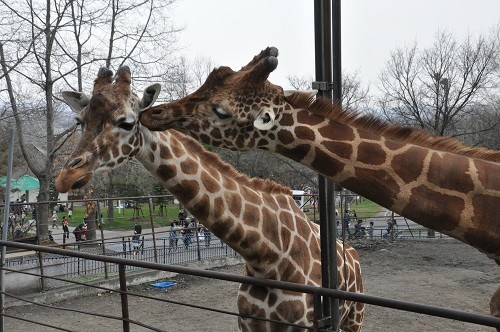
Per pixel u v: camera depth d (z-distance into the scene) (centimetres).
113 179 2661
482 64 2219
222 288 1049
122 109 352
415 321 805
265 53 304
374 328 775
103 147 346
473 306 909
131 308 891
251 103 288
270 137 292
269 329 399
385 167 275
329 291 271
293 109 290
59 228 2569
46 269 1100
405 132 283
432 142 282
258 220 393
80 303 933
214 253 1416
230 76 296
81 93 383
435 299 954
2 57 1828
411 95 2302
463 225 269
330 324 294
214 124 295
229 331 764
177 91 2428
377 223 2270
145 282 1091
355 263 497
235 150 301
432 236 1633
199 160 388
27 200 3023
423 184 272
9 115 2062
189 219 1570
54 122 2180
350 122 286
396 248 1455
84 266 1138
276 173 2323
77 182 335
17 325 799
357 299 261
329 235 297
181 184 374
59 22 1877
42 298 920
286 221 410
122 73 368
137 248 1321
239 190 395
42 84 1919
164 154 371
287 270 399
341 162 281
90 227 1803
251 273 413
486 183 269
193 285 1078
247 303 403
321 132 284
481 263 1252
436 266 1241
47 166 1870
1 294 490
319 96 293
